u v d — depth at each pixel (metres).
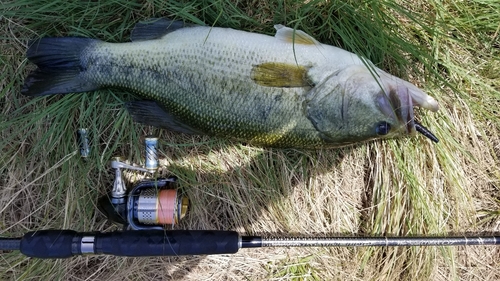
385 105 0.44
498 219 0.58
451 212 0.57
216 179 0.54
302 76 0.44
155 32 0.46
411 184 0.55
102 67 0.46
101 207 0.50
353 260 0.58
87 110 0.50
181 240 0.47
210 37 0.45
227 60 0.44
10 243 0.45
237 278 0.58
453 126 0.55
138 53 0.45
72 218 0.52
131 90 0.47
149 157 0.50
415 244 0.51
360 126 0.45
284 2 0.48
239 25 0.49
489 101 0.55
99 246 0.45
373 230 0.57
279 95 0.44
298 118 0.45
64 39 0.46
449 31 0.52
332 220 0.57
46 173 0.51
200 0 0.48
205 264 0.57
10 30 0.49
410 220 0.56
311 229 0.56
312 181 0.56
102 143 0.52
